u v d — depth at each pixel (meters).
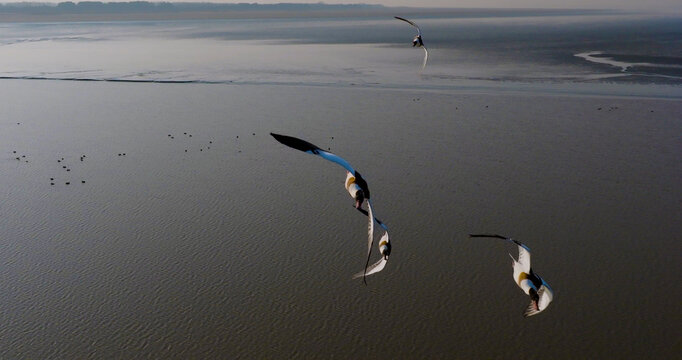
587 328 26.03
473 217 37.16
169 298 28.86
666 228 35.12
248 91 85.12
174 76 102.44
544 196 40.44
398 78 94.38
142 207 39.88
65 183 44.72
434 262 31.56
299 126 61.56
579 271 30.58
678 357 24.17
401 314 27.20
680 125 58.72
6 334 26.33
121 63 125.75
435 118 64.44
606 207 38.41
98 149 53.88
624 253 32.34
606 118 62.69
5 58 140.25
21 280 30.64
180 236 35.34
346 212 38.31
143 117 67.50
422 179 44.22
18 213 39.09
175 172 47.03
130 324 26.92
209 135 58.38
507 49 141.38
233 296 28.91
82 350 25.25
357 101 75.38
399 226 36.03
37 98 81.56
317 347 25.20
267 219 37.50
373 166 47.53
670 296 28.19
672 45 142.62
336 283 29.80
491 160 48.53
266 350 25.06
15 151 53.59
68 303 28.55
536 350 24.75
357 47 158.25
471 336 25.64
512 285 29.20
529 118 63.53
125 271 31.39
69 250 33.81
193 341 25.72
